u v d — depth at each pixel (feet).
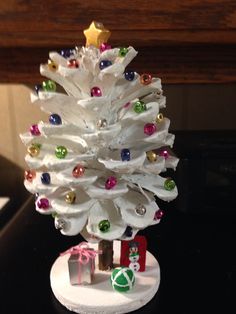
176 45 0.74
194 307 0.56
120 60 0.45
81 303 0.53
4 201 0.92
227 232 0.77
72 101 0.46
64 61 0.47
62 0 0.67
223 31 0.69
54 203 0.49
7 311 0.56
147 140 0.48
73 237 0.77
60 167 0.46
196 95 0.90
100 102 0.43
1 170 0.98
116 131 0.45
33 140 0.50
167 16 0.68
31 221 0.84
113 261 0.62
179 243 0.73
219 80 0.77
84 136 0.45
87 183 0.46
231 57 0.75
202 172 0.78
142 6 0.67
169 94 0.90
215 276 0.63
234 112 0.92
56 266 0.62
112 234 0.49
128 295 0.55
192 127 0.93
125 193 0.51
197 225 0.80
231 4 0.67
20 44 0.71
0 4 0.68
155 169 0.50
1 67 0.76
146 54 0.75
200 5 0.67
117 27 0.69
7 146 0.96
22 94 0.92
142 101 0.49
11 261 0.68
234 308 0.56
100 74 0.44
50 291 0.60
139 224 0.50
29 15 0.68
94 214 0.51
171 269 0.65
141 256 0.59
